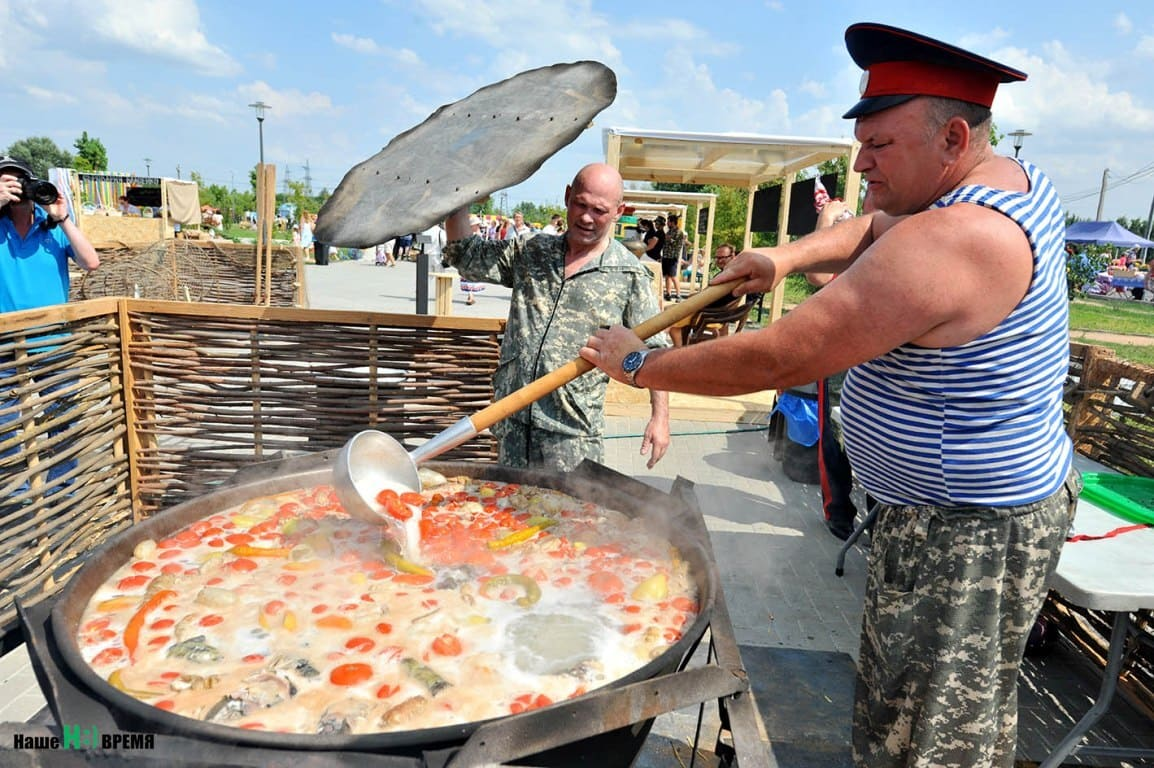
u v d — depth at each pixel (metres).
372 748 1.08
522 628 1.60
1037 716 2.69
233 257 8.51
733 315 3.01
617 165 7.05
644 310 2.77
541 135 2.30
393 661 1.45
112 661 1.42
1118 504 2.61
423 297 4.45
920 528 1.58
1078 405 3.65
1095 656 2.81
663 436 2.68
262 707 1.28
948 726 1.59
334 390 3.49
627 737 1.34
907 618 1.61
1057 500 1.56
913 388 1.50
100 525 3.34
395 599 1.69
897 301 1.31
